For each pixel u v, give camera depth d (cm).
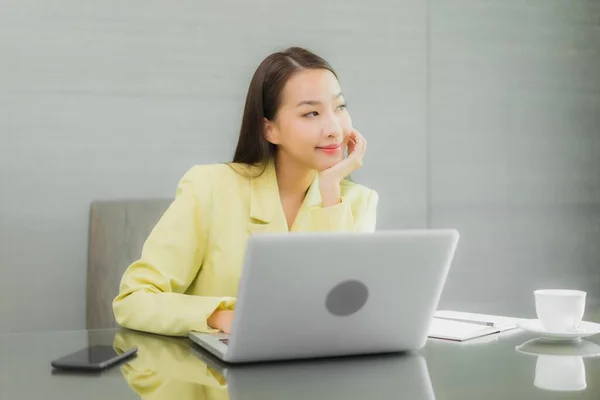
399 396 101
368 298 121
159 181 310
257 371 117
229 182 190
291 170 194
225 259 186
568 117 372
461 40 352
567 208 374
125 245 262
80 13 299
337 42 332
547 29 367
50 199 297
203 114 315
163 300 154
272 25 323
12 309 294
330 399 100
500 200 361
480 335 149
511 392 103
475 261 358
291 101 182
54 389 107
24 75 294
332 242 114
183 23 311
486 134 358
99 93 302
